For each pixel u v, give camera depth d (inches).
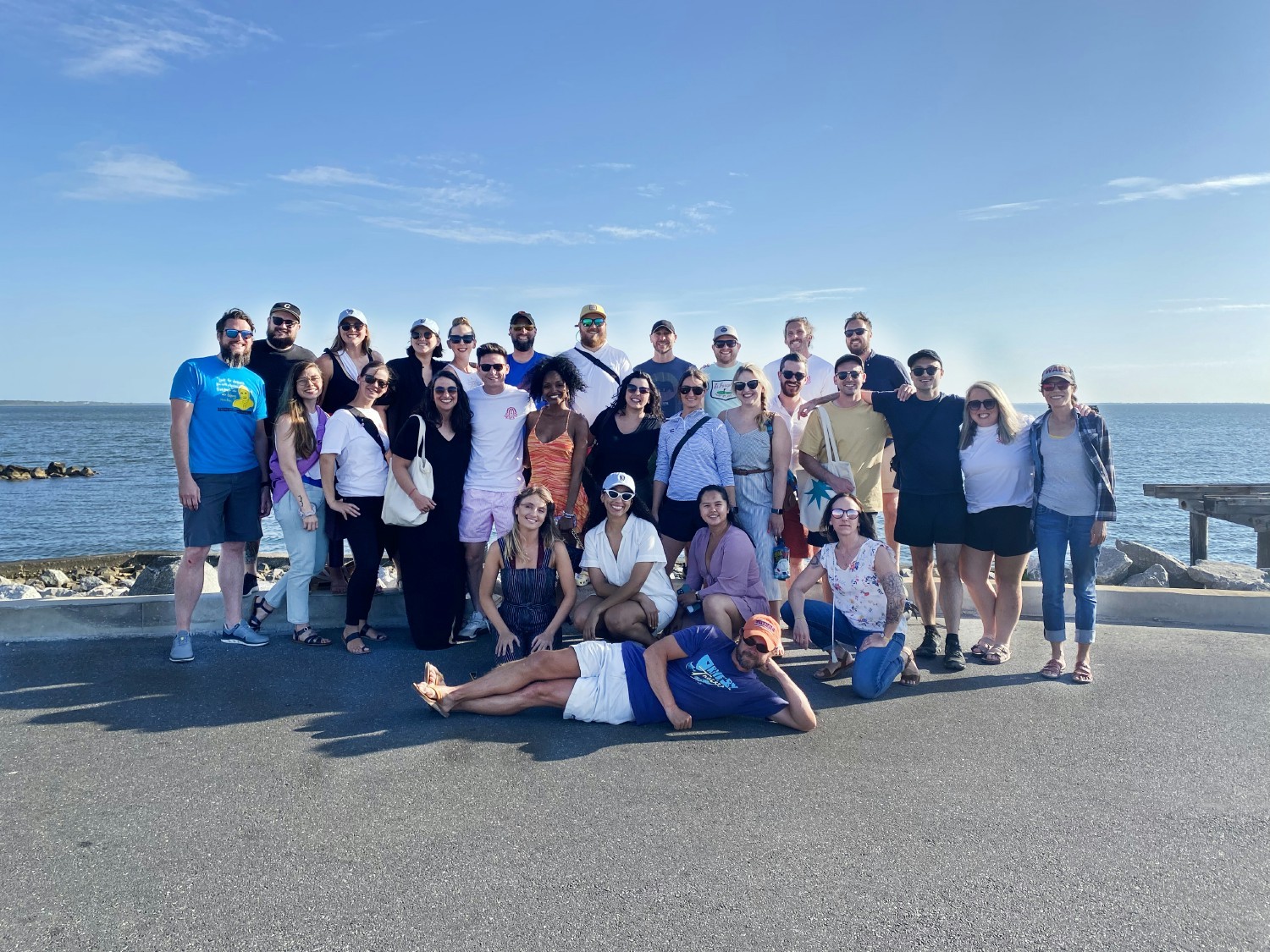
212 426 230.1
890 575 210.7
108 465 1884.8
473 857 127.3
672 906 114.3
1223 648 246.5
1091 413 220.1
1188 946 106.6
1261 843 133.5
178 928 109.0
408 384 266.4
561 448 251.4
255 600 257.6
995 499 229.5
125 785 151.6
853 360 250.7
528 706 189.3
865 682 203.3
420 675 218.4
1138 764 164.6
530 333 301.9
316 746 170.9
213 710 190.9
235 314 234.2
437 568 240.5
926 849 130.9
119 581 542.3
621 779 156.3
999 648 238.1
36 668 220.8
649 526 225.9
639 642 223.8
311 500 245.0
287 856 127.5
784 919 111.7
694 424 245.8
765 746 173.8
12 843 131.0
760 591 226.7
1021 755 169.2
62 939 106.5
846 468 251.0
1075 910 114.6
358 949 104.7
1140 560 484.1
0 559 768.9
